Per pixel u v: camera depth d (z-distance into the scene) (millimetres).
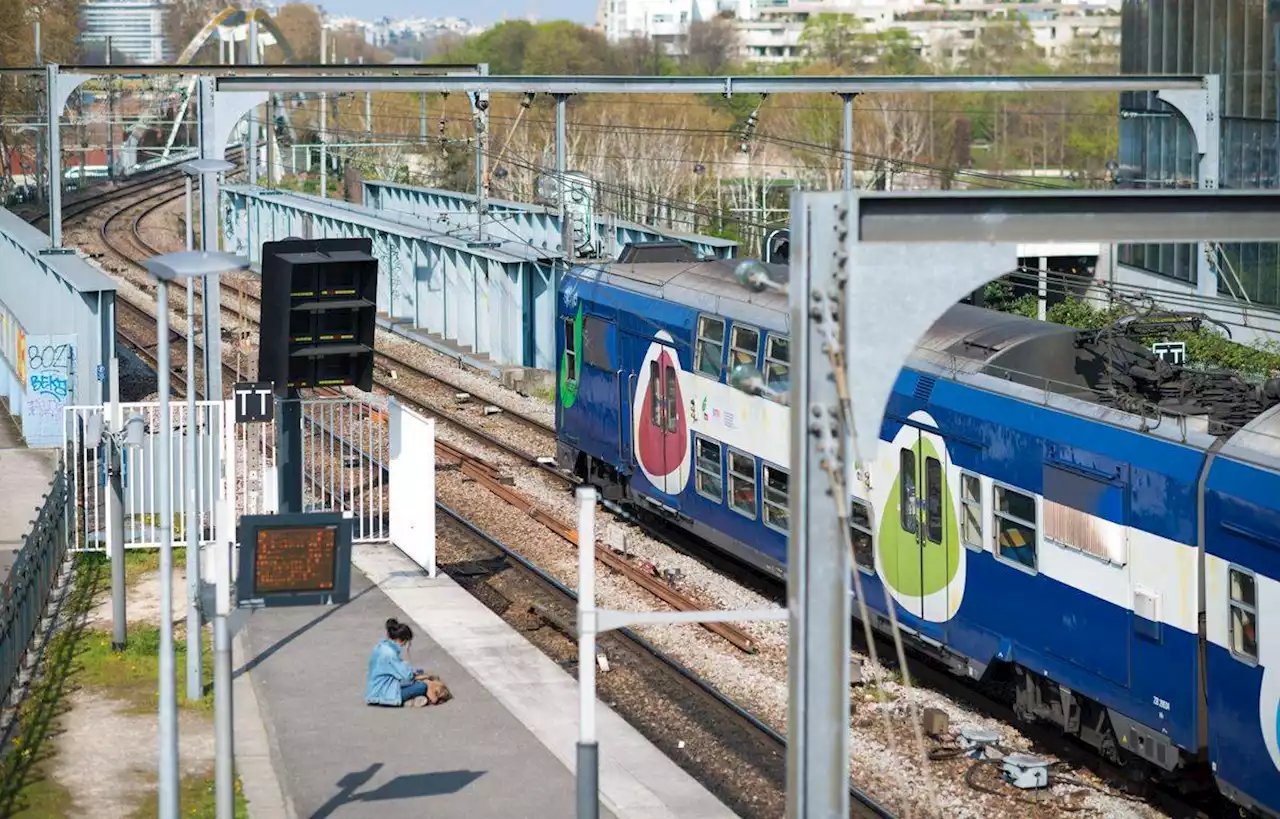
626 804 14773
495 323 40812
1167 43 45656
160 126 93062
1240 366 30250
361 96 100312
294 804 14695
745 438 22094
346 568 13617
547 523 26406
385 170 72688
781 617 11156
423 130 52969
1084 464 15938
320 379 21500
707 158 83438
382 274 49938
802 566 9945
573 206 42750
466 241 43781
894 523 19016
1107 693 15844
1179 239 10414
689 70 129500
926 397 18328
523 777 15375
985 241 10016
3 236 41000
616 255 43062
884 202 9922
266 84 28516
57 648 19500
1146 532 15227
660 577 23469
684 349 23812
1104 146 102500
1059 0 173375
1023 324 18562
